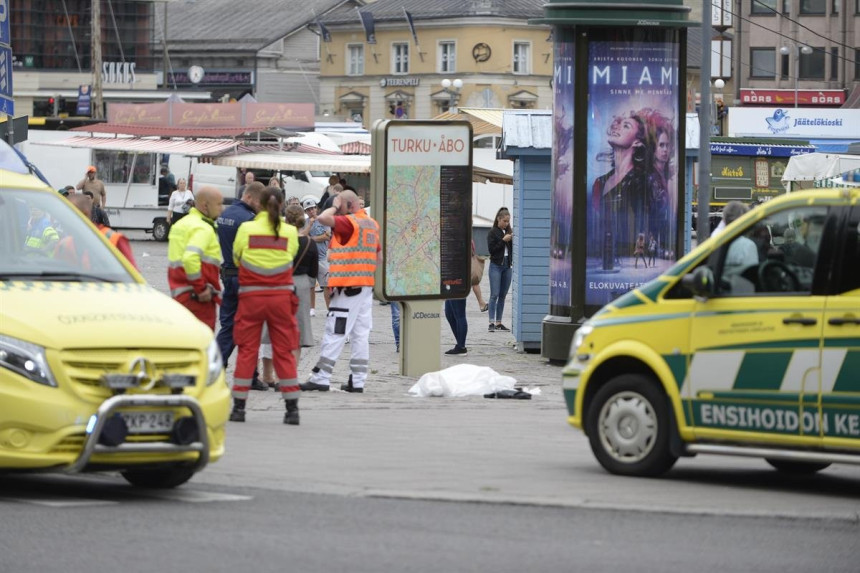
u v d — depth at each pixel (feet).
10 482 110.52
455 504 101.09
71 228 111.55
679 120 207.82
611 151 206.39
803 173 465.06
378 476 112.98
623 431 115.55
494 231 262.47
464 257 196.44
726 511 99.81
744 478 118.73
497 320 265.95
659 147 206.69
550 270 213.46
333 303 176.24
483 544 85.87
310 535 87.30
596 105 205.67
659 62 205.98
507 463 122.42
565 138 208.23
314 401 166.81
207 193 146.82
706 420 111.14
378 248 178.50
